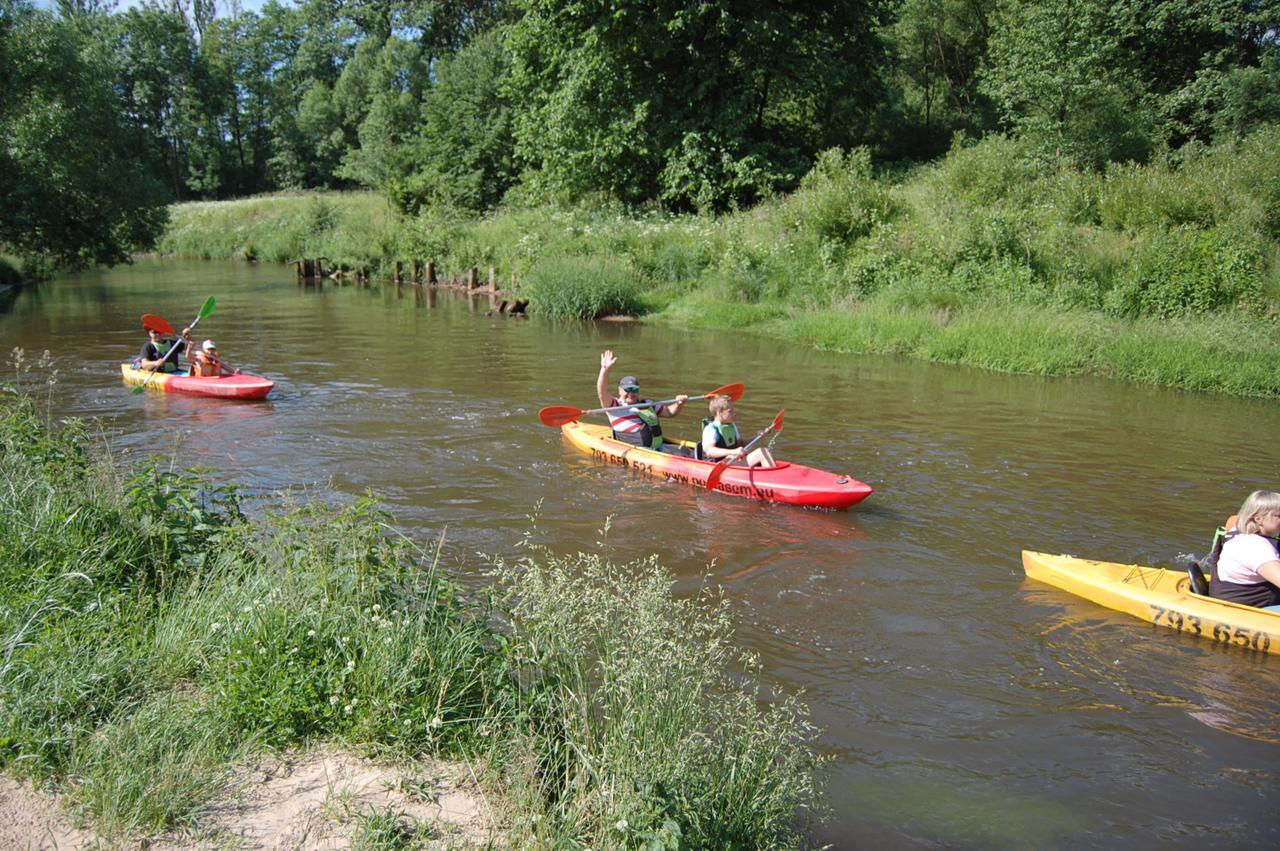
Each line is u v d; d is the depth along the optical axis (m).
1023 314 17.08
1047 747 4.58
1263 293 16.91
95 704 3.71
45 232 25.70
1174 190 19.47
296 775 3.47
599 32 26.91
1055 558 6.74
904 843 3.79
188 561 5.05
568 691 3.92
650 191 29.80
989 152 23.16
